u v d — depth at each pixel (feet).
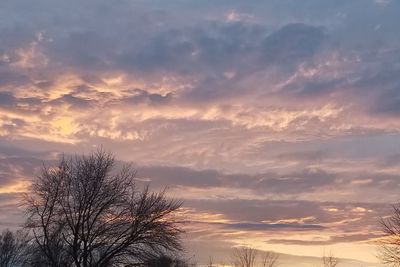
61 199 139.95
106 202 140.56
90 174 141.79
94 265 138.21
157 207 143.13
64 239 138.82
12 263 208.85
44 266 140.36
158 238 140.77
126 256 139.95
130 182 144.87
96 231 139.23
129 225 140.36
